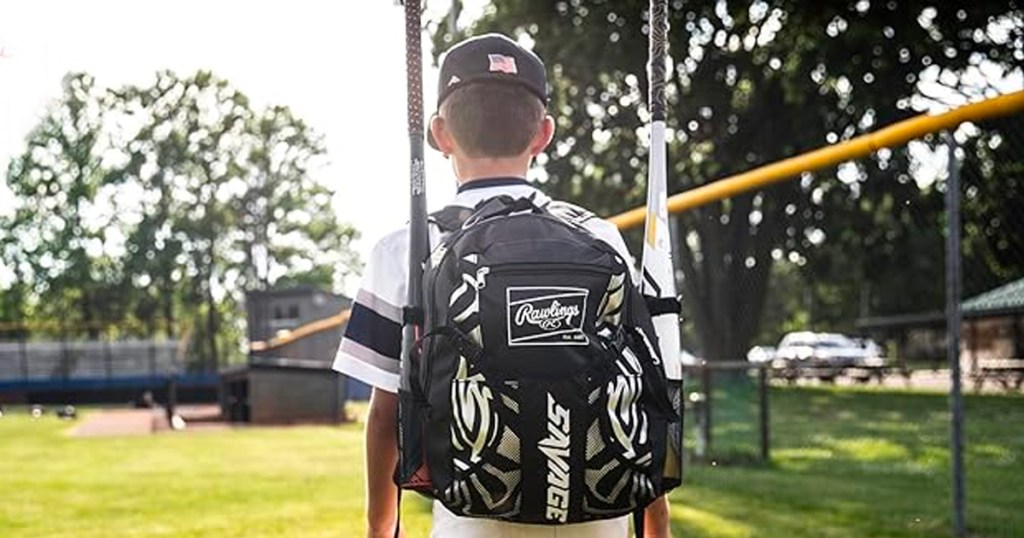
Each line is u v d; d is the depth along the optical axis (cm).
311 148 5412
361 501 800
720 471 886
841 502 721
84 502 823
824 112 2106
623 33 2033
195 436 1728
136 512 761
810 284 2745
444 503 155
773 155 2164
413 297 166
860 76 1925
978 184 707
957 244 573
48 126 5247
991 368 1978
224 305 5369
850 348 3638
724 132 2203
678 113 2211
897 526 620
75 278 5262
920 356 3409
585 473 149
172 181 5272
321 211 5450
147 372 3853
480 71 178
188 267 5262
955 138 565
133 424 2248
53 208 5338
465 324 152
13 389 3722
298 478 981
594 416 149
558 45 2078
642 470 153
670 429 169
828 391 1803
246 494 858
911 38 1884
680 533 605
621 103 2144
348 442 1509
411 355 158
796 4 2014
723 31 2192
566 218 173
